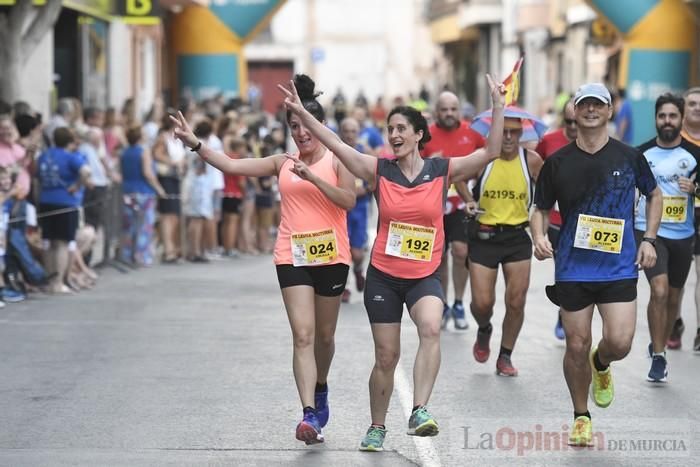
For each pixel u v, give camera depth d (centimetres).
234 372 2214
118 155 4247
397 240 1666
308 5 12388
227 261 4250
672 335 2484
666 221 2266
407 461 1627
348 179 1716
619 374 2228
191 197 4166
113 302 3111
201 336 2598
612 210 1689
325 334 1752
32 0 3975
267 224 4644
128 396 2011
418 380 1627
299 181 1709
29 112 3438
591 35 7400
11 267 3095
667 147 2277
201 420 1847
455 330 2733
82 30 5488
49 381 2130
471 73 11706
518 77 2194
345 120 3067
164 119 4097
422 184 1666
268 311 2973
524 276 2197
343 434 1772
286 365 2283
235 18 6284
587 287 1692
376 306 1678
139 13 5331
